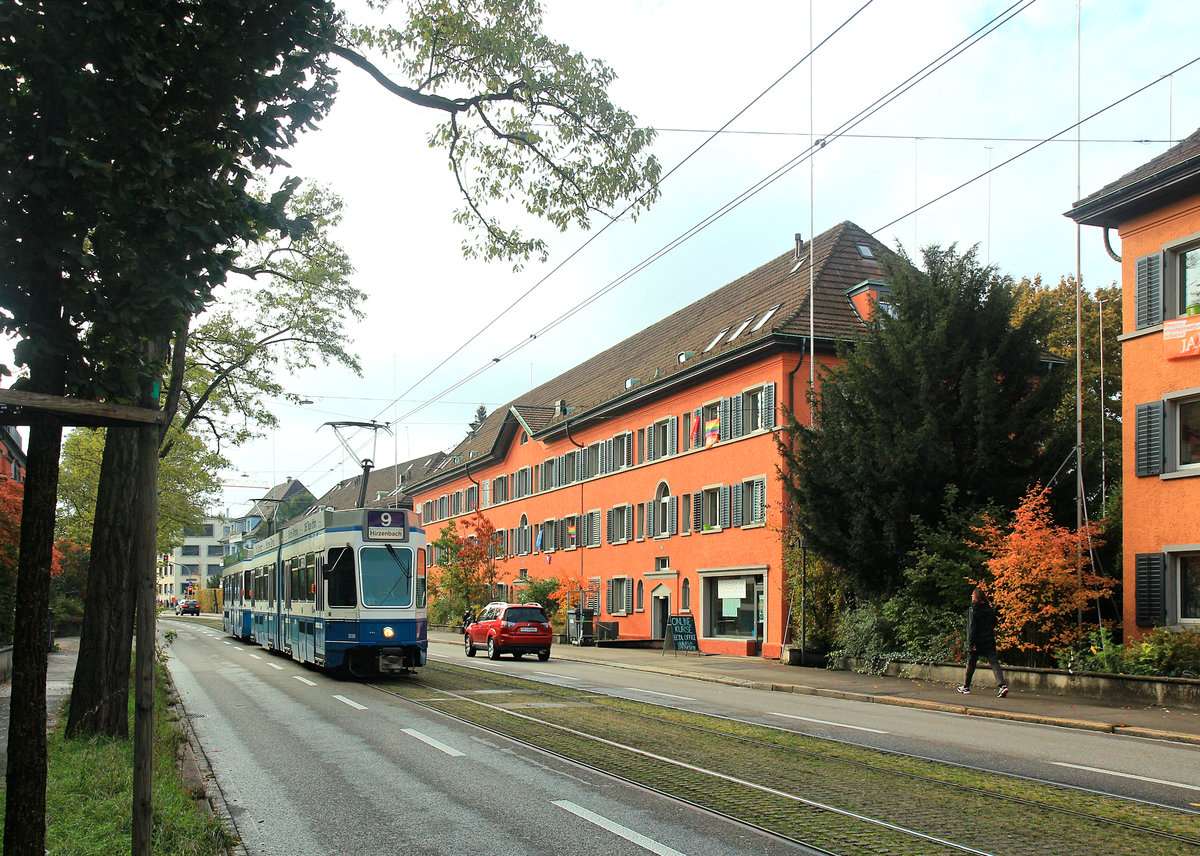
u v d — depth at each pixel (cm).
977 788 927
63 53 448
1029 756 1138
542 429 4997
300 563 2522
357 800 882
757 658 3089
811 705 1756
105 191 456
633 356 4756
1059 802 865
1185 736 1311
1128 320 2047
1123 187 1984
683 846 713
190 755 1082
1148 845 718
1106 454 2598
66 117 457
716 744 1198
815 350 3106
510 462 5706
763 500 3152
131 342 477
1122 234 2067
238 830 773
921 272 2397
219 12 503
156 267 478
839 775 991
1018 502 2219
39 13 438
